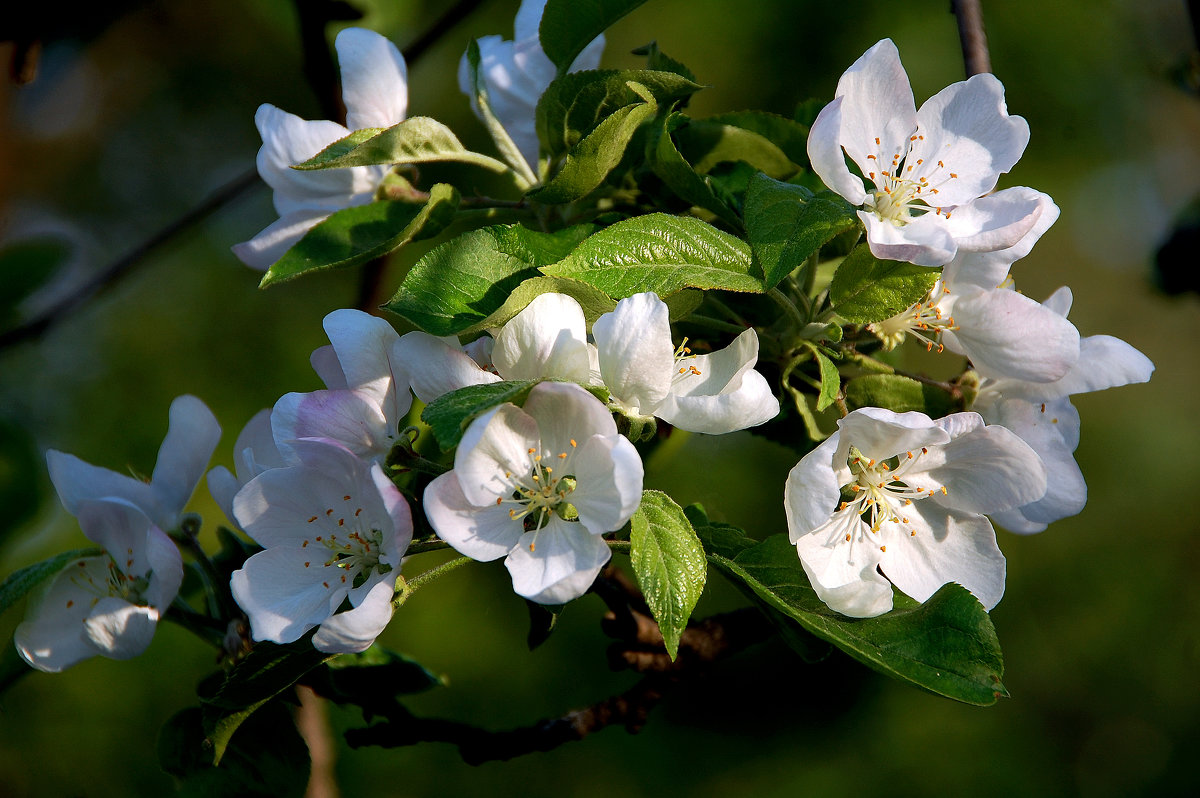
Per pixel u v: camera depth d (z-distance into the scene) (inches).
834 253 31.1
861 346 31.2
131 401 59.6
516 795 57.4
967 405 30.4
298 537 28.9
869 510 29.8
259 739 30.8
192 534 30.9
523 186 30.8
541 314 28.4
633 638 31.1
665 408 28.6
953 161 29.6
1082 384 30.0
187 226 39.8
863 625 28.8
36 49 34.9
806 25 58.7
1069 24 61.4
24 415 58.8
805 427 31.2
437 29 36.5
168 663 51.2
